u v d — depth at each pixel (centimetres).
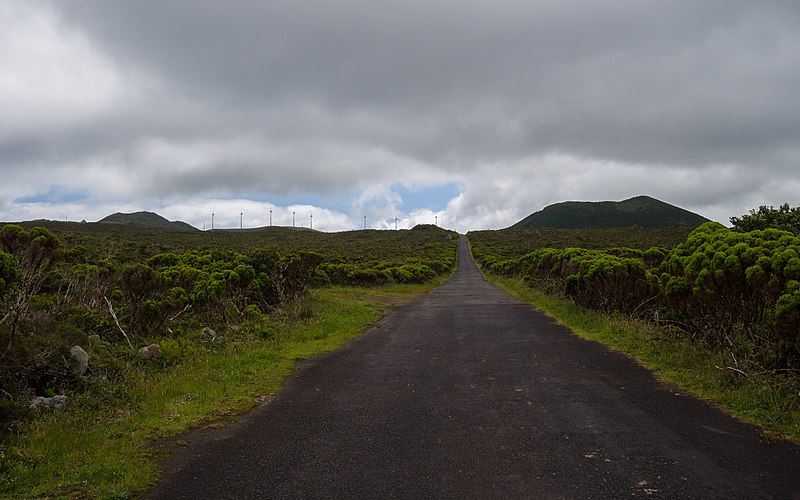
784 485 384
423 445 488
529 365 837
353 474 425
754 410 552
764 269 651
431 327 1327
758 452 449
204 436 531
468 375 779
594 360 862
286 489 400
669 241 5444
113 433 529
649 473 409
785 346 624
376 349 1030
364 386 730
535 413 580
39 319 713
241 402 655
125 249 2892
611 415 564
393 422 561
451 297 2295
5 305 687
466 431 524
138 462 455
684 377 710
